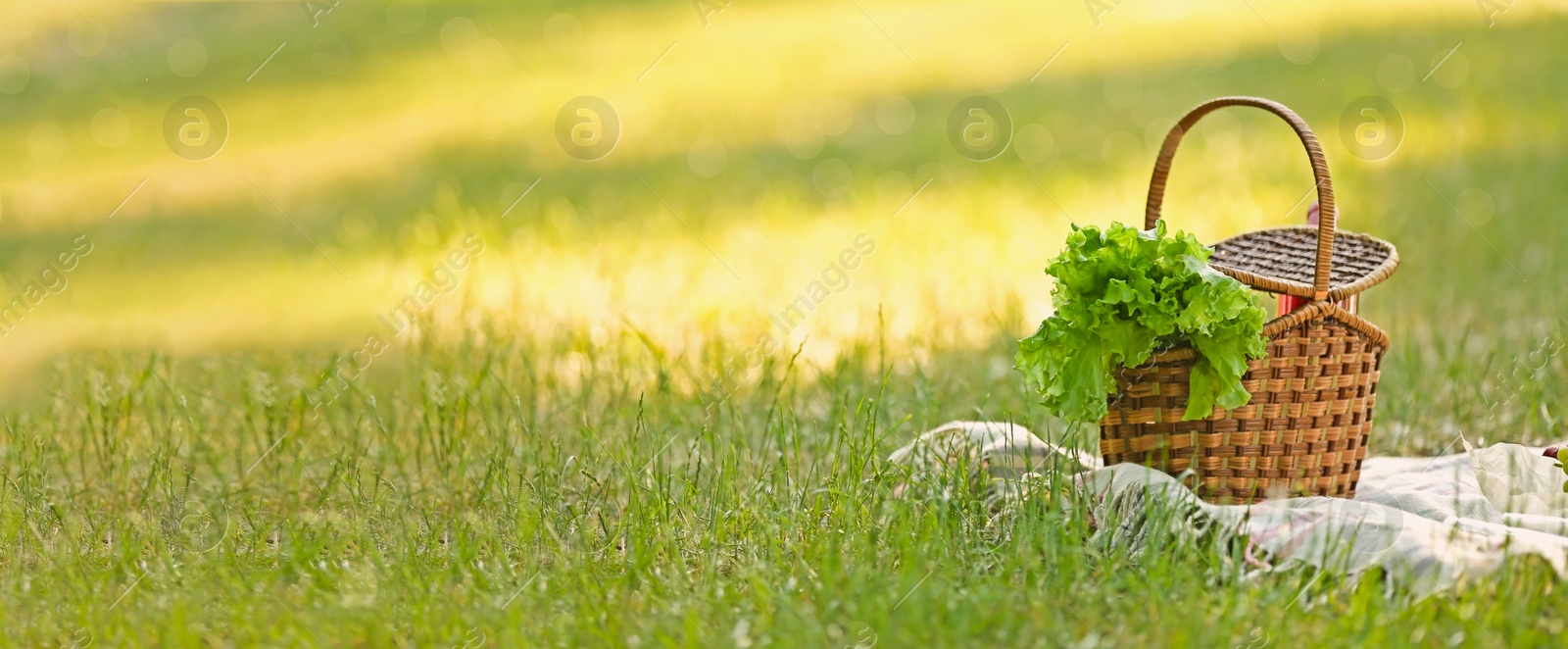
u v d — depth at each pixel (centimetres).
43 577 559
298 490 673
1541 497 603
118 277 1398
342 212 1579
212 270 1397
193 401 804
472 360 880
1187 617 469
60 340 1162
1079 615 480
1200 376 555
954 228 1338
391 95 2092
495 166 1736
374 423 750
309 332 1112
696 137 1841
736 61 2195
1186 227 1308
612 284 1110
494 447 694
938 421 755
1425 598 470
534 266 1205
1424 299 995
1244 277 560
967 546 548
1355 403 583
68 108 2105
